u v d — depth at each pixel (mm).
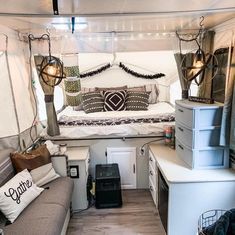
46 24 2488
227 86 2283
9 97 2652
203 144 2439
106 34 3131
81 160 2910
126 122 3412
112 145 3408
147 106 4152
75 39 3102
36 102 3332
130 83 4629
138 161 3438
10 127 2652
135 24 2619
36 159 2555
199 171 2443
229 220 1790
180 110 2670
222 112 2350
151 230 2611
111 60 4531
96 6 1787
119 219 2818
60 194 2377
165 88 4656
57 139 3350
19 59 2926
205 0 1738
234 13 2172
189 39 3062
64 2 1662
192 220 2357
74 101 3242
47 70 2879
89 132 3332
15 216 1967
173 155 2906
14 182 2150
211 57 2867
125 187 3498
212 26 2877
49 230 1844
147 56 4516
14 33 2801
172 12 2039
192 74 2920
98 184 2992
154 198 3033
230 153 2494
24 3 1675
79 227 2695
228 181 2275
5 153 2449
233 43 2391
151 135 3371
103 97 4273
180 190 2289
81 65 4523
